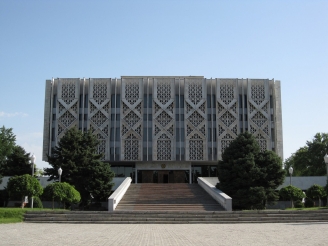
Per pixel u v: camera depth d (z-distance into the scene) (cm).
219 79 6078
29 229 2244
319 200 4412
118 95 6119
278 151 5997
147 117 6025
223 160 4422
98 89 6028
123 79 6047
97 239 1755
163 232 2122
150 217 2902
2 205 4509
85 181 4444
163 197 4203
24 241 1661
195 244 1584
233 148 4381
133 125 5950
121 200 4062
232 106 6028
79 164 4553
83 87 6059
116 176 6297
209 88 6156
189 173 6044
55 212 2933
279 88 6156
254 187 4003
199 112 5969
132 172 6312
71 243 1598
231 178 4225
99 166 4541
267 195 4038
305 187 5100
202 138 5919
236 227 2447
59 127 5947
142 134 5931
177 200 4062
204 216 2911
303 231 2128
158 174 6088
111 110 6062
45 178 5166
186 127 5953
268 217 2883
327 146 7094
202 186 4703
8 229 2223
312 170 7281
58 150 4778
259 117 6009
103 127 5931
